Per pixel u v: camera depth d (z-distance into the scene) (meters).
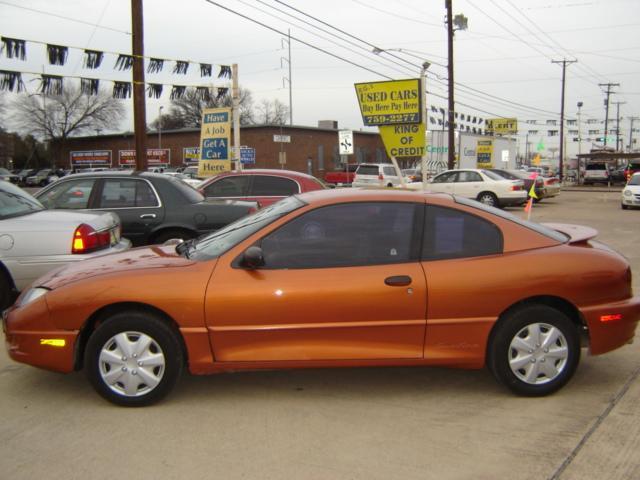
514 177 23.55
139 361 4.24
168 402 4.41
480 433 3.89
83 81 13.23
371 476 3.36
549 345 4.36
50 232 6.37
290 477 3.36
